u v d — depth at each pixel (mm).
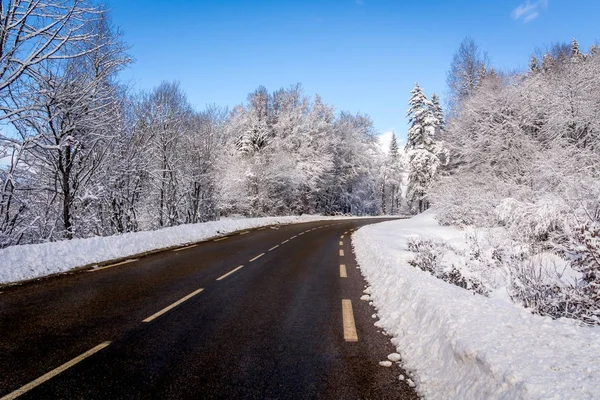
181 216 30203
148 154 22969
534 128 20531
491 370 2887
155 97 24688
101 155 17875
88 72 15445
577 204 11758
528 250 11930
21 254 8820
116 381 3584
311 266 10977
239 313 6016
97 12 12359
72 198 16438
